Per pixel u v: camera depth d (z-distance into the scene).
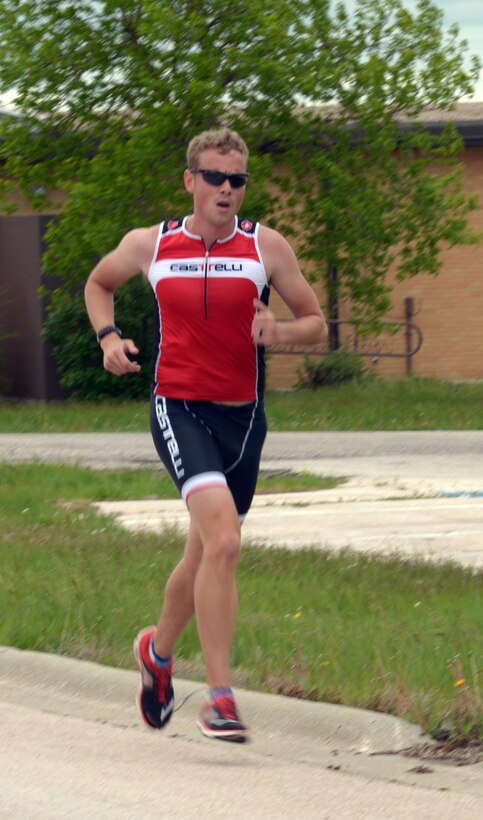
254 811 13.59
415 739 15.92
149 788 14.37
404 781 14.71
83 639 20.06
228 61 59.66
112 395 66.50
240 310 15.16
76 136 63.53
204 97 58.66
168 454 15.30
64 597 22.58
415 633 19.83
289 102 61.25
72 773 14.90
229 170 14.95
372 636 19.69
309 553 27.38
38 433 54.00
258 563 26.28
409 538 30.89
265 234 15.34
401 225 62.81
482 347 76.88
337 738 16.27
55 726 16.92
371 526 32.56
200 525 14.85
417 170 62.50
